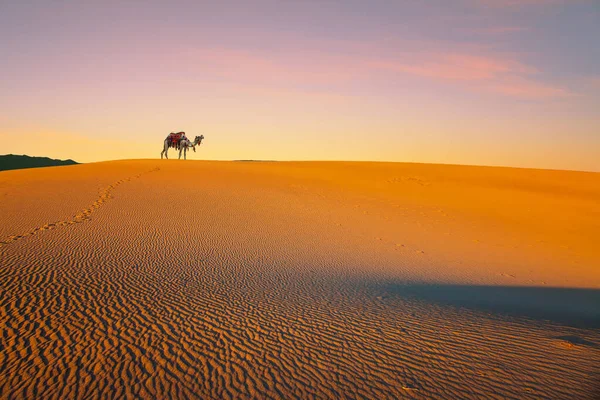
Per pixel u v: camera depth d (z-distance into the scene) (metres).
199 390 4.14
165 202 19.66
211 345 5.27
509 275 13.39
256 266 11.11
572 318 7.77
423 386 4.33
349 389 4.25
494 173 40.03
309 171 36.50
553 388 4.30
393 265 13.27
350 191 28.86
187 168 32.41
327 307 7.46
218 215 18.28
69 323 5.67
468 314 7.43
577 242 20.34
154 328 5.73
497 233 20.89
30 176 24.75
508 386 4.34
